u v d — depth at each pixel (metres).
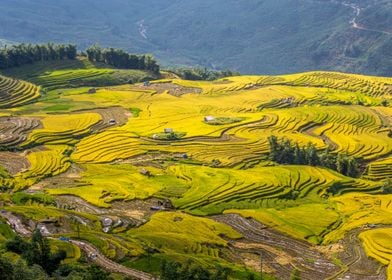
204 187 177.25
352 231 149.75
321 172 199.00
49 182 180.62
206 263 117.69
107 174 190.00
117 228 141.62
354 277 123.69
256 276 117.81
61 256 103.69
